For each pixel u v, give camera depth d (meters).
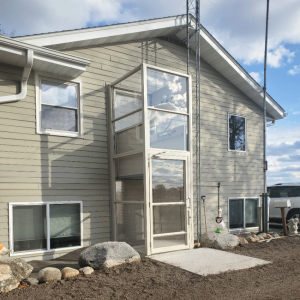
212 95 10.56
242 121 11.34
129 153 7.24
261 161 11.66
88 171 7.60
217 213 10.12
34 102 6.99
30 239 6.70
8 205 6.45
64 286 4.59
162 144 7.14
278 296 4.27
